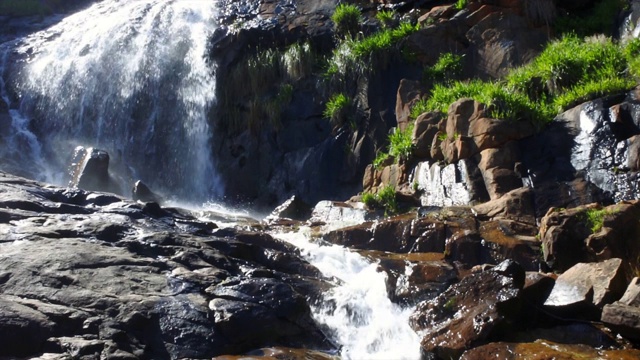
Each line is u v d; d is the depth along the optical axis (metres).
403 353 7.45
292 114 15.02
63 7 21.03
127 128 16.84
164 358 6.88
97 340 6.73
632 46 12.30
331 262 9.37
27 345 6.62
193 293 7.61
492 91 11.77
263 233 9.80
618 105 10.88
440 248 9.73
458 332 7.17
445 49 14.50
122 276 7.69
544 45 14.24
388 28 15.15
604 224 9.09
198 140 16.08
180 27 17.20
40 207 9.42
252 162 15.20
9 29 19.66
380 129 13.97
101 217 9.42
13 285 7.35
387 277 8.59
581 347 6.98
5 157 16.67
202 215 11.09
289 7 16.81
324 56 15.47
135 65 17.16
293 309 7.64
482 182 11.12
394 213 11.18
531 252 9.33
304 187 14.35
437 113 12.50
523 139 11.35
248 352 7.16
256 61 15.60
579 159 10.73
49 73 17.70
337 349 7.62
